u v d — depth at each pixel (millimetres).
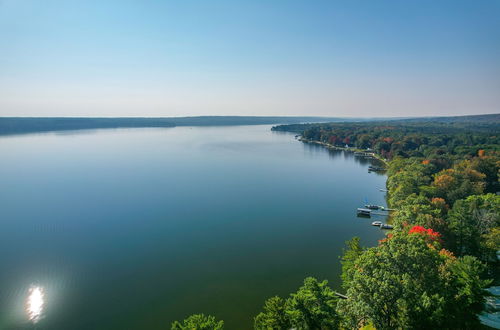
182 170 197875
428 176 137250
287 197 144125
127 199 140375
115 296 72438
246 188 158750
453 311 44531
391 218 117312
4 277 80688
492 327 50531
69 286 76625
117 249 94938
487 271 67562
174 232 106250
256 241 98875
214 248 94688
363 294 42562
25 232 106625
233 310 66062
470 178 129375
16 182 166375
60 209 127875
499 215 83125
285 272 80312
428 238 62188
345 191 153750
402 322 39156
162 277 79750
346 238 100375
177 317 64875
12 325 63750
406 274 42781
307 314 42656
